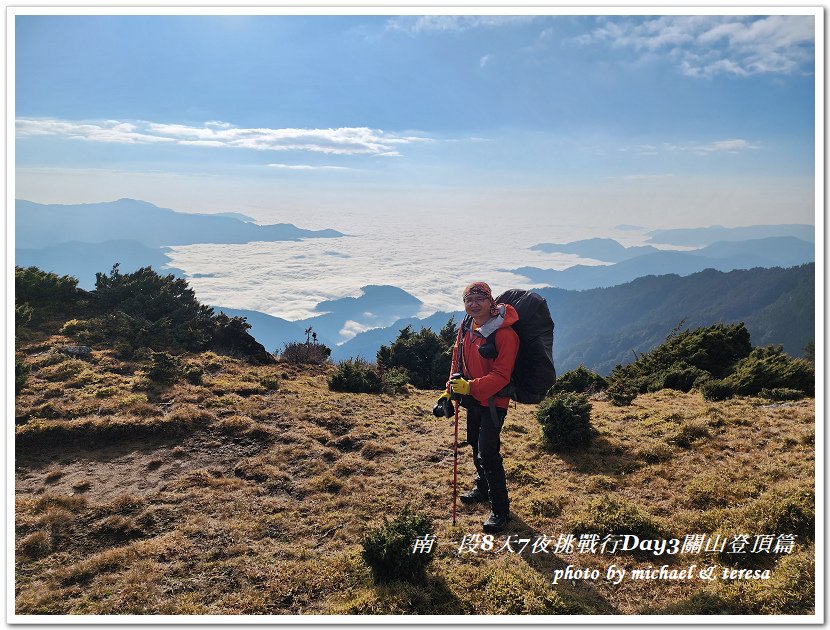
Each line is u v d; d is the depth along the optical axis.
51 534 5.37
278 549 5.22
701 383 11.62
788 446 7.03
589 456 7.51
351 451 8.02
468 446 8.22
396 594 4.32
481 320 5.36
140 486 6.52
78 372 9.74
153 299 13.29
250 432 8.23
